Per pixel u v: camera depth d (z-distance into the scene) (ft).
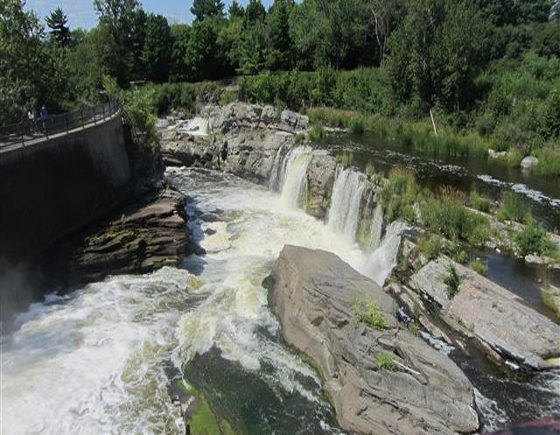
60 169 81.56
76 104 134.41
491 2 289.74
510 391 48.42
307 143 130.41
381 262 76.33
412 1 164.45
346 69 252.21
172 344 61.16
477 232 72.08
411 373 46.75
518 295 58.23
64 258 74.69
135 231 82.94
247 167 136.26
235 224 101.76
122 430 47.98
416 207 81.20
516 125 135.95
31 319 66.08
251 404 50.93
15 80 113.29
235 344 60.59
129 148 116.57
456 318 57.47
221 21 358.02
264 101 213.66
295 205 113.39
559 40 226.38
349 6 234.38
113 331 63.46
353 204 92.02
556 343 50.29
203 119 203.41
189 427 47.91
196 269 81.35
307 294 60.18
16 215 71.31
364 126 159.84
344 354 51.26
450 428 43.14
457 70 157.38
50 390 52.70
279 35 263.90
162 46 280.51
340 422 47.75
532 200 92.07
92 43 276.00
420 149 132.36
